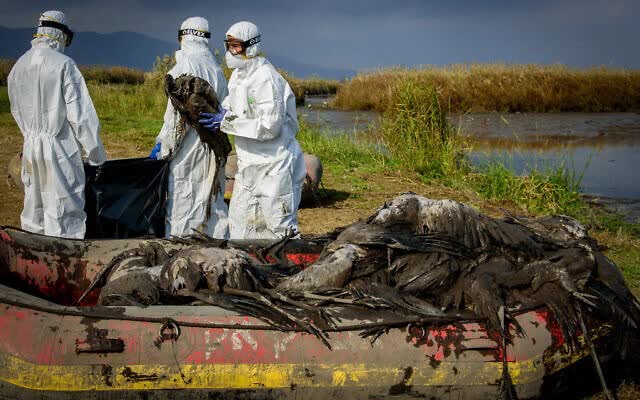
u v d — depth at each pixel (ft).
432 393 12.92
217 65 22.43
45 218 20.44
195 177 21.75
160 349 12.34
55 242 16.56
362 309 13.21
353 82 104.01
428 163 40.86
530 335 13.23
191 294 13.84
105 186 20.83
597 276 14.62
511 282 13.91
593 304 13.61
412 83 43.80
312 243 17.56
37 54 19.98
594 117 80.89
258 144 19.62
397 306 13.24
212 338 12.51
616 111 90.02
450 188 36.81
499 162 38.73
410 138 41.88
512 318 13.30
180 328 12.53
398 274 14.16
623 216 31.71
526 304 13.70
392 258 14.23
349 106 100.63
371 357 12.68
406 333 12.91
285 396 12.64
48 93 19.88
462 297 13.84
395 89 44.57
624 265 23.66
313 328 12.75
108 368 12.19
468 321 13.21
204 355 12.40
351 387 12.70
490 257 14.39
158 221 21.56
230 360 12.43
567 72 94.99
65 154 20.31
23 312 12.39
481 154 49.26
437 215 14.55
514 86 92.07
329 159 43.57
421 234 14.32
